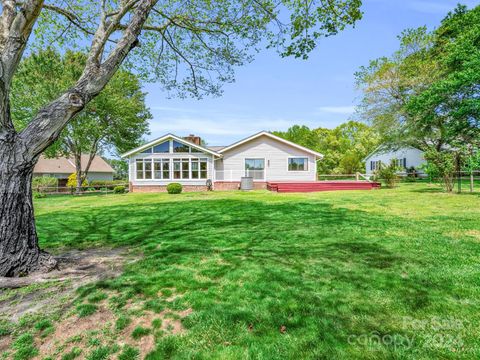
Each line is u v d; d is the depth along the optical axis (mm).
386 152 26109
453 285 3055
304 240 5109
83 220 8016
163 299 2891
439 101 14281
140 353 2094
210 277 3449
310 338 2205
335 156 37531
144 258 4285
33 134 3445
